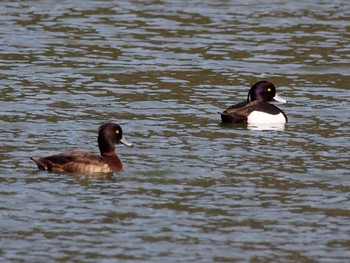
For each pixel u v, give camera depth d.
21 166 16.98
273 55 26.42
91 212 14.84
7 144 18.34
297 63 25.77
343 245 13.85
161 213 14.90
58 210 14.88
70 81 23.58
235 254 13.45
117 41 27.28
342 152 18.42
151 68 24.94
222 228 14.37
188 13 30.48
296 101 22.55
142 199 15.47
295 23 29.48
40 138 18.84
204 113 21.27
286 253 13.52
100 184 16.14
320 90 23.53
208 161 17.64
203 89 23.28
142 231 14.17
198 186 16.20
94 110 21.14
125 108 21.41
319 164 17.62
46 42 27.03
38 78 23.72
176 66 25.20
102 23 29.09
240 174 16.94
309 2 32.09
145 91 22.91
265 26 29.14
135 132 19.50
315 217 14.91
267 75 24.70
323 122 20.73
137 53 26.23
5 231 14.03
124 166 17.17
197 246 13.69
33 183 16.06
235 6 31.48
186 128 19.97
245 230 14.32
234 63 25.61
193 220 14.65
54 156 16.78
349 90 23.58
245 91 23.25
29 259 13.13
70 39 27.38
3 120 20.06
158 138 19.11
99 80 23.77
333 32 28.59
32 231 14.06
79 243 13.69
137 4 31.52
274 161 17.75
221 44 27.31
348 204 15.50
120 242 13.75
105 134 16.89
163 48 26.77
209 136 19.41
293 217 14.89
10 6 30.77
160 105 21.75
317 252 13.59
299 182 16.56
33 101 21.67
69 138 18.94
